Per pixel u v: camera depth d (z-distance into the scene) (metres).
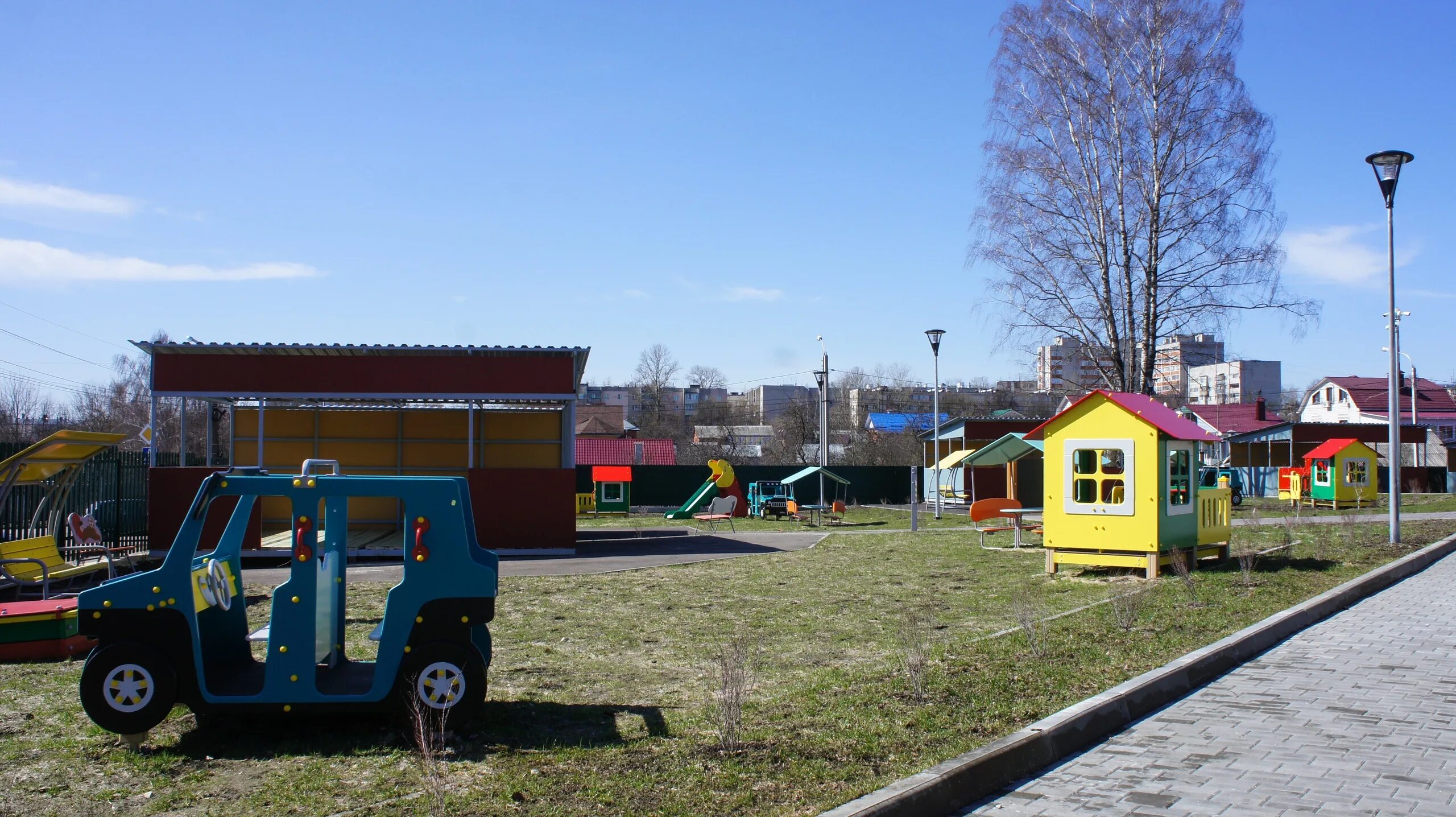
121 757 6.05
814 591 13.85
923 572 15.91
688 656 9.32
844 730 6.31
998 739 6.04
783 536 24.03
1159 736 6.61
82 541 14.35
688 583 14.84
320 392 19.00
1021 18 29.59
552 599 13.19
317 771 5.73
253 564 18.19
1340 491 31.44
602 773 5.54
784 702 7.12
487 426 24.00
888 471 42.31
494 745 6.17
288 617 6.42
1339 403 73.00
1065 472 14.99
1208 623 10.03
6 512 14.97
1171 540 14.41
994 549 19.58
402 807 5.07
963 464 26.86
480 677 6.39
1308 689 7.88
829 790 5.19
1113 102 28.75
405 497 6.52
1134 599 11.05
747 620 11.41
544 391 19.42
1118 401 14.47
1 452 18.11
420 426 23.84
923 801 5.12
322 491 6.51
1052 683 7.50
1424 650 9.36
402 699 6.37
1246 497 41.06
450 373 19.30
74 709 7.27
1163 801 5.34
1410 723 6.86
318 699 6.37
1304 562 15.55
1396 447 18.92
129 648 6.21
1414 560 15.91
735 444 68.81
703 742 6.14
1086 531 14.75
